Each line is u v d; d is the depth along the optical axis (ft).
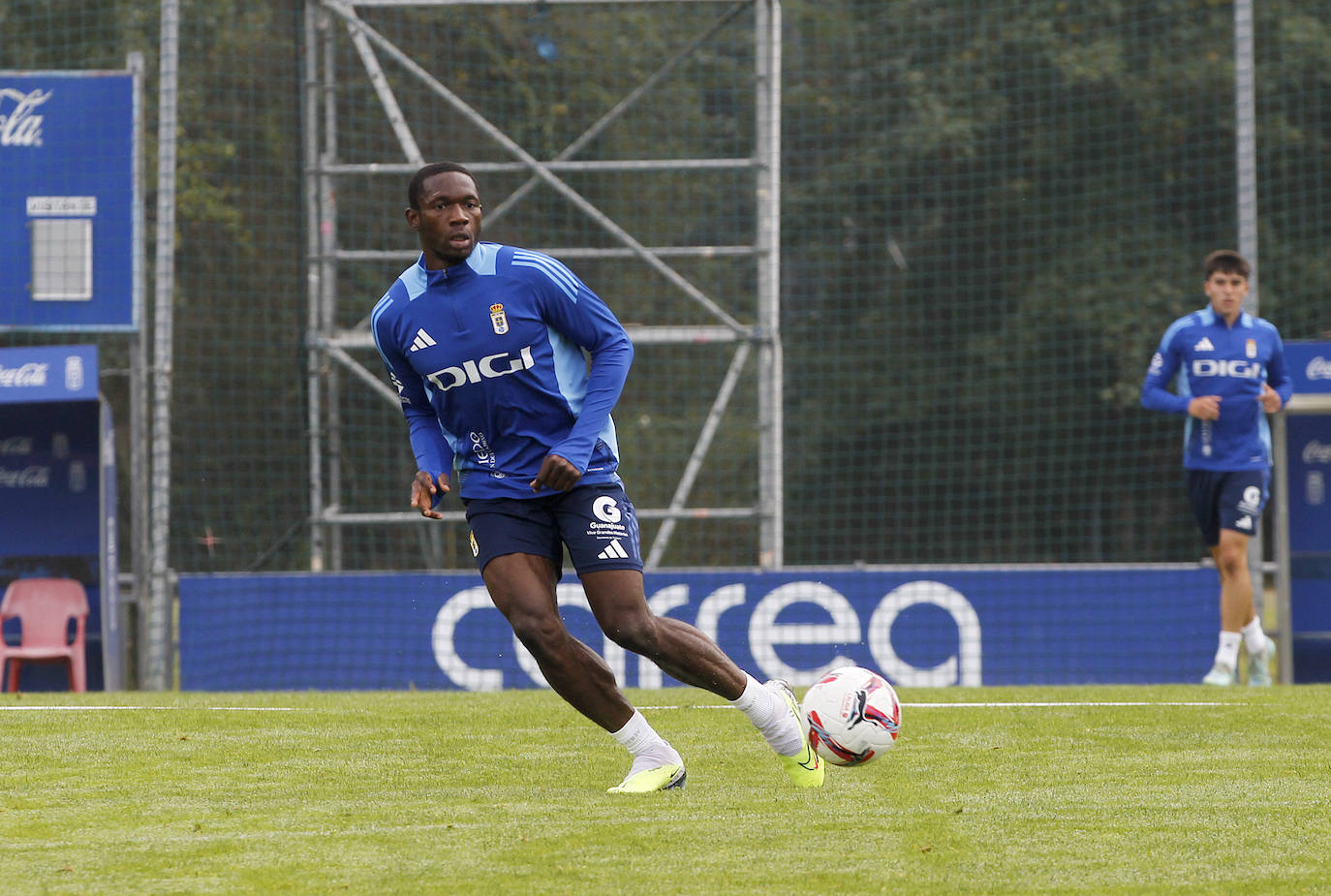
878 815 47.62
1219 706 79.30
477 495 53.31
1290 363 116.06
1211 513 107.34
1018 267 262.67
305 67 146.00
